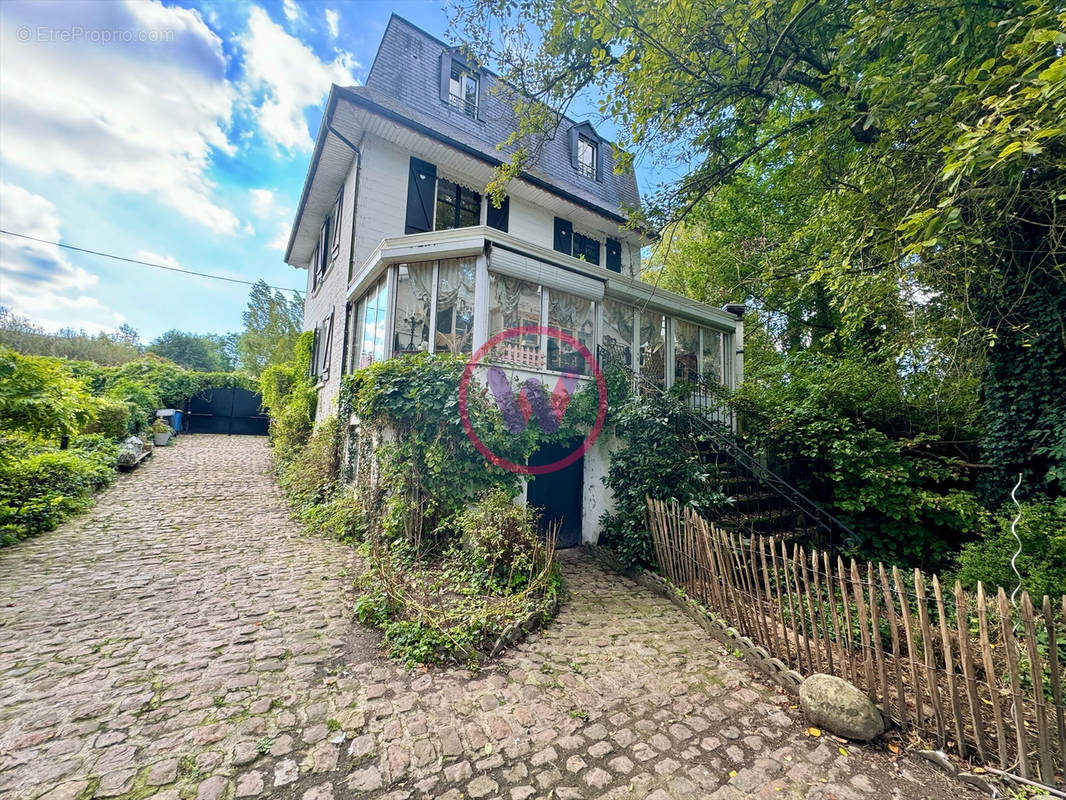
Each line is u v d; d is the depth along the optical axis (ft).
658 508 17.58
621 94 17.31
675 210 22.67
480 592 14.52
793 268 33.01
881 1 12.76
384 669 10.48
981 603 8.05
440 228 32.60
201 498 27.78
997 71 9.68
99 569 15.94
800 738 8.89
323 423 32.30
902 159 14.51
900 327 20.15
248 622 12.47
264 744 7.87
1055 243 14.17
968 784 7.70
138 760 7.36
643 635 13.35
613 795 7.20
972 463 19.03
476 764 7.73
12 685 9.23
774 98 18.10
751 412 26.21
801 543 20.71
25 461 23.00
